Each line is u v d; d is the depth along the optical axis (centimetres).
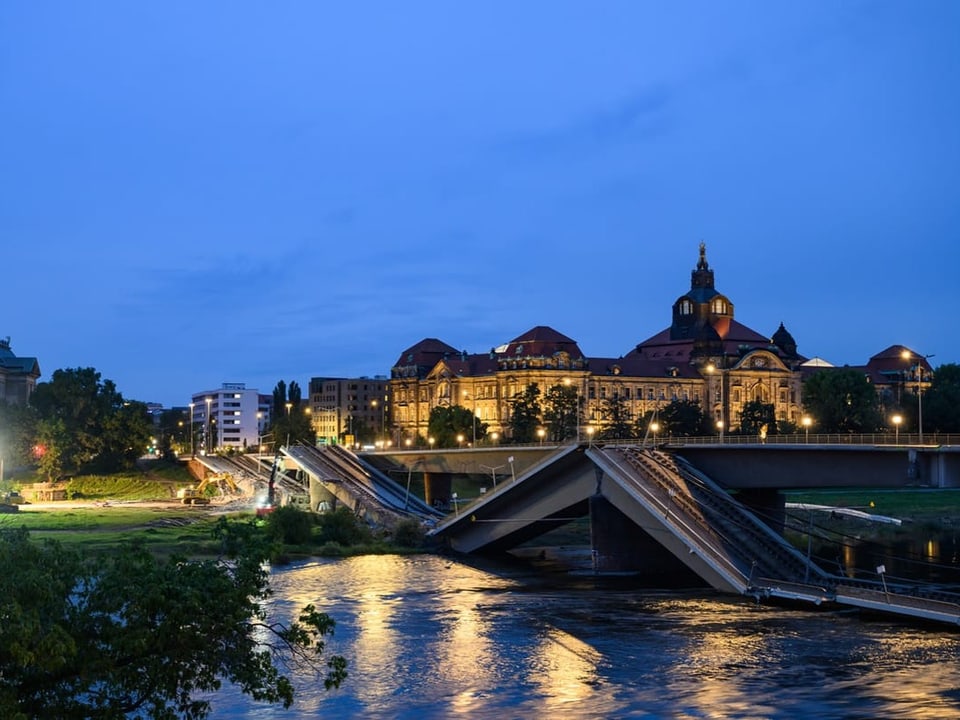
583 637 9044
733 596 10925
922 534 17900
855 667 7825
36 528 17288
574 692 7375
